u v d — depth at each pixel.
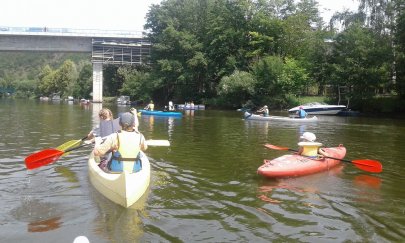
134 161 6.34
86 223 4.89
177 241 4.41
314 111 32.47
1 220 4.95
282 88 38.94
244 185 6.95
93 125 17.70
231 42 45.44
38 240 4.38
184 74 48.03
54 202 5.68
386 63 32.34
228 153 10.33
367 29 35.06
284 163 7.82
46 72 110.44
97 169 6.61
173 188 6.61
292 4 44.94
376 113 33.22
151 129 17.00
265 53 42.53
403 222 5.17
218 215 5.32
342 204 5.92
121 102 54.50
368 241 4.52
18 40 53.78
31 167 7.30
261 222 5.09
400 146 12.48
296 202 5.98
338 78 34.31
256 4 46.00
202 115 29.45
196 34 51.19
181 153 10.18
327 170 8.40
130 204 5.50
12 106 41.66
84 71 79.94
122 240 4.39
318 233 4.75
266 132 16.33
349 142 13.48
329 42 38.47
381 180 7.54
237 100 42.22
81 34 54.91
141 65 58.53
